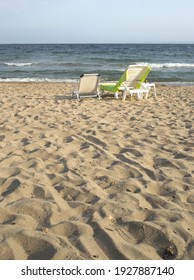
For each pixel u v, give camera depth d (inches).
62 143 208.4
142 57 1630.2
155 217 122.3
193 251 103.5
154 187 149.0
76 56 1647.4
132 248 104.1
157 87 555.5
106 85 397.1
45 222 118.0
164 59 1498.5
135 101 381.1
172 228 114.4
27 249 102.9
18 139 216.4
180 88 543.5
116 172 164.2
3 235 107.4
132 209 127.6
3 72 884.6
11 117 281.6
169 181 154.1
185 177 159.8
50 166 168.1
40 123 260.1
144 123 272.1
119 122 273.1
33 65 1125.1
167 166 175.2
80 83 374.3
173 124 270.4
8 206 127.2
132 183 149.3
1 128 241.8
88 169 166.4
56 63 1167.6
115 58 1505.9
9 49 2652.6
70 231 112.3
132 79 388.8
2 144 202.1
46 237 106.9
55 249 101.1
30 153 186.7
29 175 154.7
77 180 151.6
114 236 109.4
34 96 419.5
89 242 106.1
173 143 215.9
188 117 298.7
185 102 382.6
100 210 125.6
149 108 339.6
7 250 100.7
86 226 114.1
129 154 191.0
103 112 314.2
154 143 214.8
